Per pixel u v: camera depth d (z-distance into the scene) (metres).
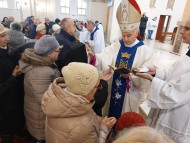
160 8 10.67
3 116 1.68
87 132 0.86
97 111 1.35
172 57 6.46
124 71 1.58
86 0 13.14
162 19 11.09
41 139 1.62
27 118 1.61
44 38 1.45
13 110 1.68
